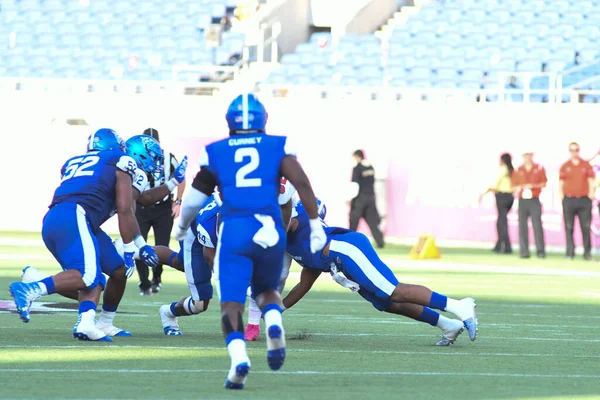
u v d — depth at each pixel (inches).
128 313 1433.3
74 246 1051.9
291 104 3395.7
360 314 1513.3
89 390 812.0
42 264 2229.3
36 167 3417.8
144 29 4254.4
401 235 3307.1
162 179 1392.7
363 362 1011.9
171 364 959.6
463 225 3248.0
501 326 1401.3
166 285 1915.6
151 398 783.1
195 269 1142.3
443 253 2965.1
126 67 4015.8
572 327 1411.2
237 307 807.1
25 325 1241.4
